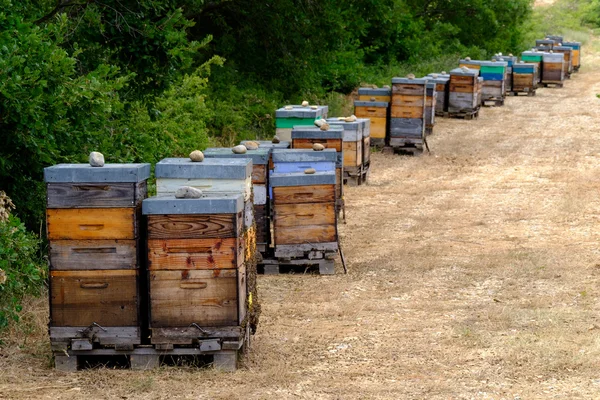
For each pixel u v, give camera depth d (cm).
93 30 2216
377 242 2292
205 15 4431
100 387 1210
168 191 1358
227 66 4384
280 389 1212
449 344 1432
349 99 5303
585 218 2522
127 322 1273
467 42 7575
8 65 1515
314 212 1948
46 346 1405
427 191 3012
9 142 1648
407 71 6300
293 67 4656
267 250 1994
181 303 1265
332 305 1709
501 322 1555
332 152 2028
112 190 1248
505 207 2714
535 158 3659
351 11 5181
